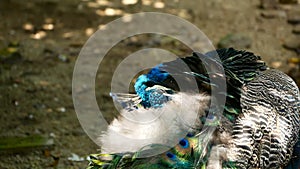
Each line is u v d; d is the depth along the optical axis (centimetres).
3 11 2023
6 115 1395
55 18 1981
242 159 777
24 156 1240
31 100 1466
